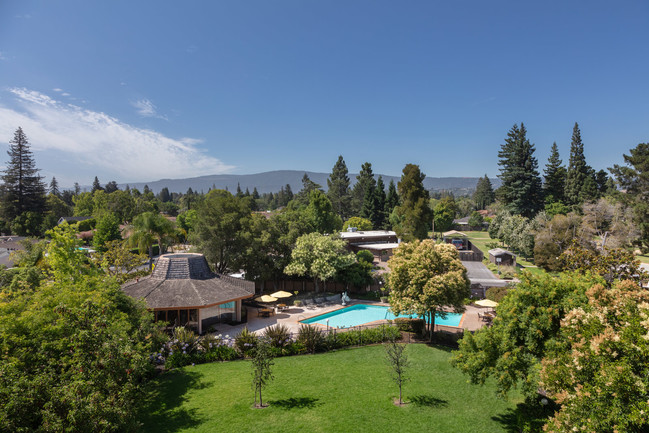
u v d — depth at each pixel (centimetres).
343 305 4138
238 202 4669
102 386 1027
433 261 2911
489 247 8288
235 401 1698
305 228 5075
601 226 6366
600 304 1127
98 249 6812
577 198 9244
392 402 1769
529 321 1409
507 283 4381
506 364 1406
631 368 819
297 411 1619
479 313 3762
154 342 2117
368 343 2798
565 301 1334
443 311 2977
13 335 1204
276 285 4766
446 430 1522
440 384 2034
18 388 894
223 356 2331
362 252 6328
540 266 5766
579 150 9662
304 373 2131
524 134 9612
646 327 859
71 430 852
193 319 3052
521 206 9450
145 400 1678
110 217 7300
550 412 1457
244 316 3462
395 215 10350
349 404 1722
